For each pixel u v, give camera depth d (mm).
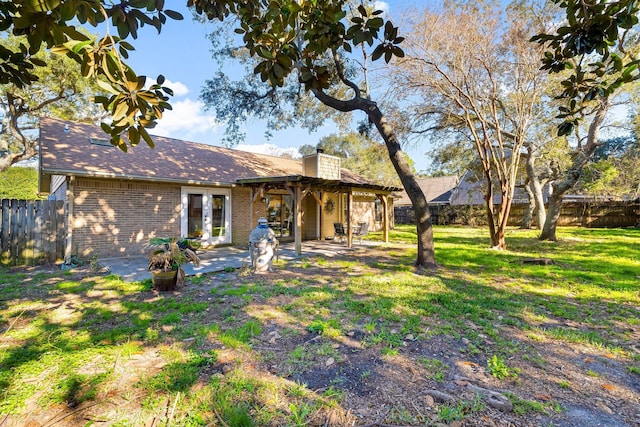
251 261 7543
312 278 6430
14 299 4910
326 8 2465
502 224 10859
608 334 3672
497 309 4508
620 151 19875
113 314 4223
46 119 10453
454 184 33219
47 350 3098
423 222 7613
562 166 15141
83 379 2559
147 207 9656
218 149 14523
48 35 1474
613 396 2410
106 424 2049
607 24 2273
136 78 1498
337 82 10680
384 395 2398
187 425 2043
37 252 8109
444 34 8992
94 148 9805
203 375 2678
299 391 2422
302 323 3887
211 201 11305
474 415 2146
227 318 4055
